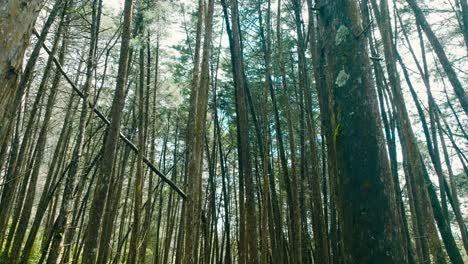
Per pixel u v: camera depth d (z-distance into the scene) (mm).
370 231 2607
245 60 11594
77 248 11430
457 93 5219
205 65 6371
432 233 5375
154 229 21359
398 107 5570
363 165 2770
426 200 5469
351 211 2738
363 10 6840
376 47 7898
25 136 7414
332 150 5016
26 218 7281
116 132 4750
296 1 9398
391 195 2717
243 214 7258
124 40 5117
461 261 6766
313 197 7742
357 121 2883
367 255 2574
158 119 14969
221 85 13680
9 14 1401
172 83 11406
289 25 11133
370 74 3037
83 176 7863
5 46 1393
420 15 5684
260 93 12461
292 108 12734
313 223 8516
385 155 2824
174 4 9023
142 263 10703
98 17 7781
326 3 3352
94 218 4496
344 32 3135
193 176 6000
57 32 7070
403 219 6875
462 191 11656
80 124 6855
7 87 1445
